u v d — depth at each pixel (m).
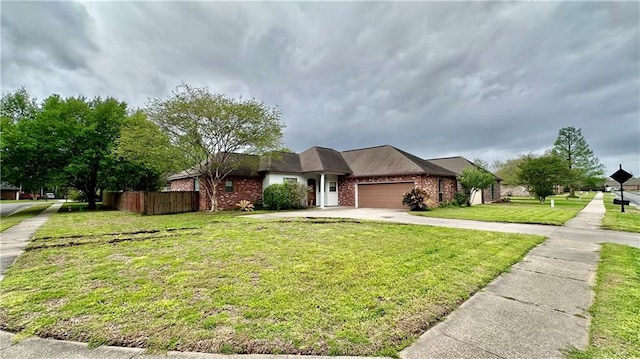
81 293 3.77
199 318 3.05
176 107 14.43
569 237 7.80
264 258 5.48
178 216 13.76
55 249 6.36
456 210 16.22
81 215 15.08
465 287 4.05
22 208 22.94
